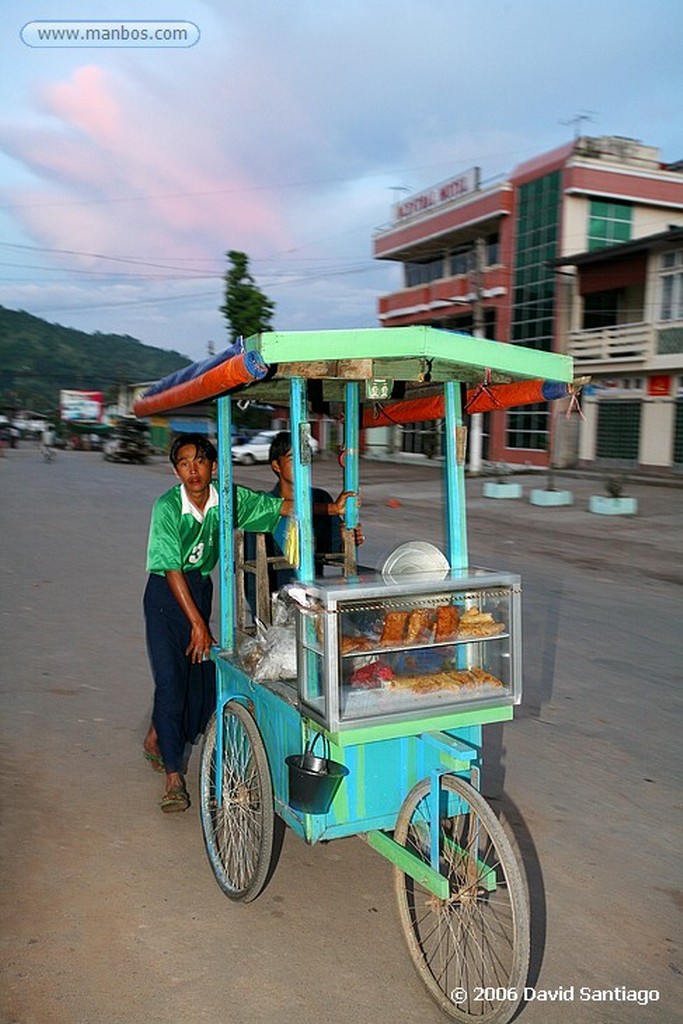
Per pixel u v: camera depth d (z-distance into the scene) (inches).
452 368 128.7
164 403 155.9
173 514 145.1
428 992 108.1
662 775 177.9
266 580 136.8
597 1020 105.9
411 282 1393.9
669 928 125.0
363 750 114.3
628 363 981.2
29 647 263.1
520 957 97.9
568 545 495.8
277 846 144.3
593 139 1042.7
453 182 1205.7
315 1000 107.0
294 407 119.0
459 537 131.7
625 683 237.8
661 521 601.0
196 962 113.7
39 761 177.6
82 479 986.1
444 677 115.4
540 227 1076.5
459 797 110.0
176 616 155.3
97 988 107.7
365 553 449.7
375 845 115.2
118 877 134.0
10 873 134.0
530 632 292.4
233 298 1185.4
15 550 453.7
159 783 168.7
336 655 106.3
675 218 1082.1
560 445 1077.8
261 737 127.2
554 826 155.3
